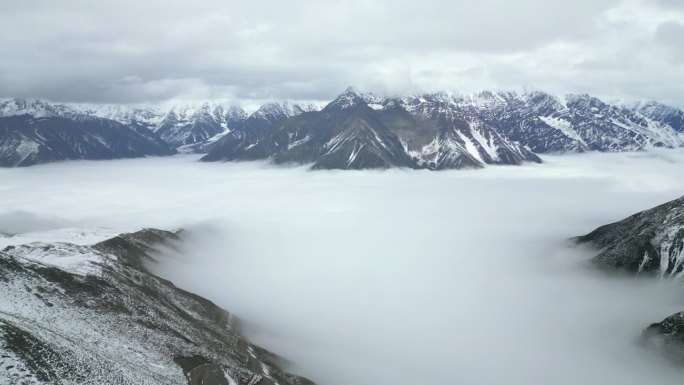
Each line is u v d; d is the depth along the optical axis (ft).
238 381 318.04
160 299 432.25
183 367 310.65
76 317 319.88
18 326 260.83
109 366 259.80
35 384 221.66
